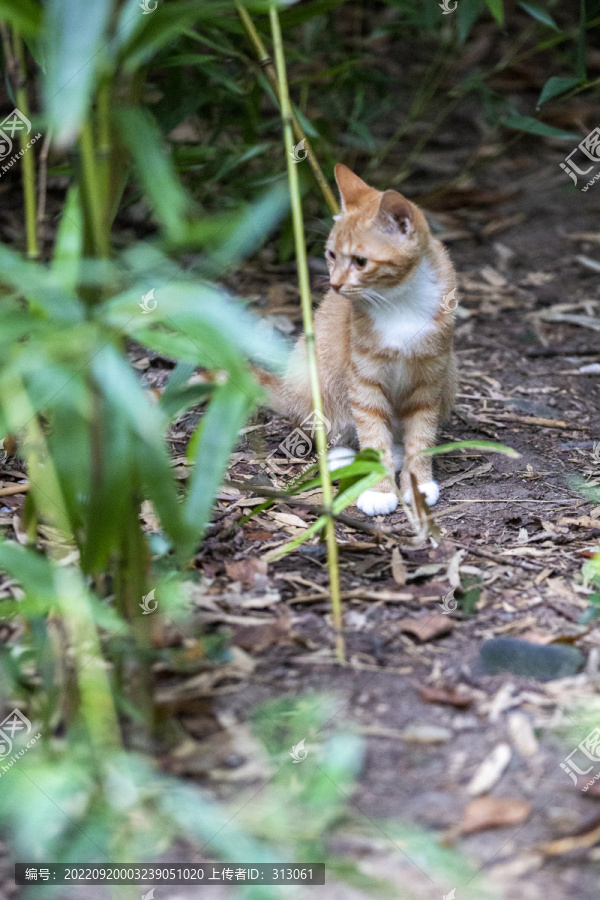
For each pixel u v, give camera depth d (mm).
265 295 7855
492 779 3305
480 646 3990
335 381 5938
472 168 10102
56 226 8391
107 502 3170
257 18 6758
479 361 7125
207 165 7473
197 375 6320
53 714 3484
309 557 4707
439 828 3109
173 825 3145
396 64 11883
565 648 3891
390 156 10258
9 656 3609
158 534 4711
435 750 3436
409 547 4801
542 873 2973
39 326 3023
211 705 3600
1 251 3084
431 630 4047
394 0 7789
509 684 3748
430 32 10117
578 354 7223
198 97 7039
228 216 3145
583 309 7824
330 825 3133
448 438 6094
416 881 2949
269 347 3139
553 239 8977
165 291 3035
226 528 4922
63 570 3730
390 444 5754
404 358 5496
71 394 3037
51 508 3645
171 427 6000
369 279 5305
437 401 5664
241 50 7121
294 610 4234
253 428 6137
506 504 5273
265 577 4457
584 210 9469
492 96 9578
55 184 9031
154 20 3102
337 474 4016
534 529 4988
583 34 6543
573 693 3691
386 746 3449
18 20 2982
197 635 3928
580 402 6574
